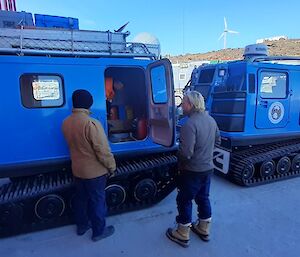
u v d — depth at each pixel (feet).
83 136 10.32
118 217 13.83
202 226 11.76
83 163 10.71
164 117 12.50
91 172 10.75
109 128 15.21
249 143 17.97
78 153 10.69
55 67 11.80
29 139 11.72
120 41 13.78
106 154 10.60
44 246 11.57
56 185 12.35
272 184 18.39
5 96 11.22
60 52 12.30
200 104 10.57
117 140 14.25
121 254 11.01
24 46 12.03
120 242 11.79
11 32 11.88
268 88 18.02
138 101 16.01
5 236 12.16
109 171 11.12
